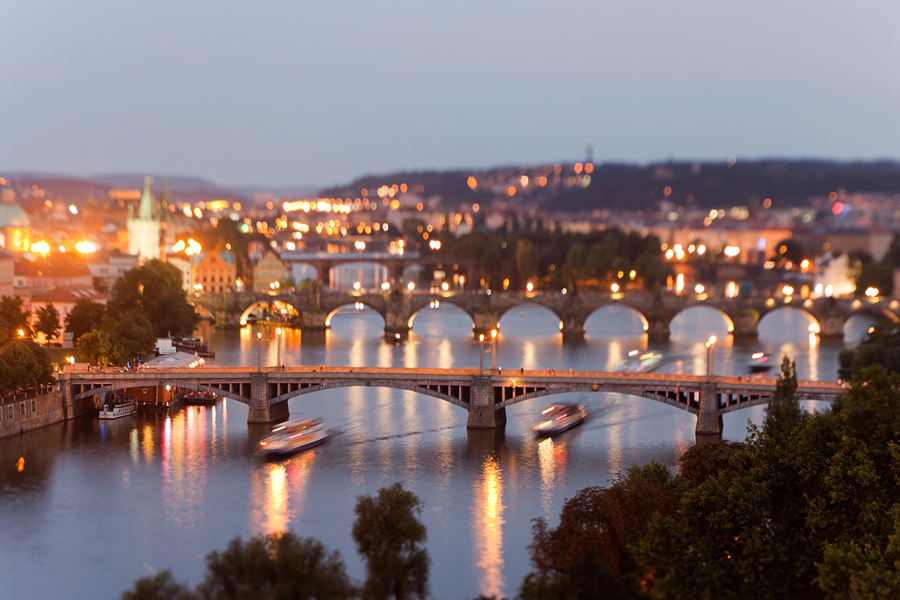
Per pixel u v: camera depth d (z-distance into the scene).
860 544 198.38
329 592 174.75
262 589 171.88
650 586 195.12
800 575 197.75
